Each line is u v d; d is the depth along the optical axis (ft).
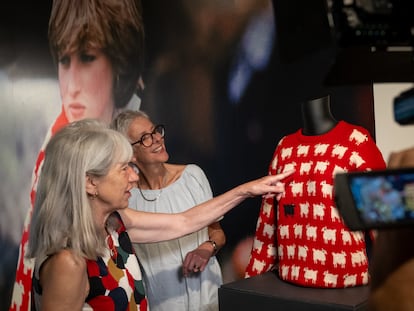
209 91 8.32
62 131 4.06
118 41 7.64
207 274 6.74
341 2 2.19
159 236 5.31
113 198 4.02
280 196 5.11
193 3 8.17
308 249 4.83
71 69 7.37
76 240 3.76
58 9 7.26
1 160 6.88
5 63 6.93
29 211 7.05
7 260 6.88
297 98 8.82
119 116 6.57
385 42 2.24
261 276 5.46
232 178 8.52
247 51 8.54
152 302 6.53
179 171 6.89
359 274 4.73
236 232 8.46
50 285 3.64
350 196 1.98
